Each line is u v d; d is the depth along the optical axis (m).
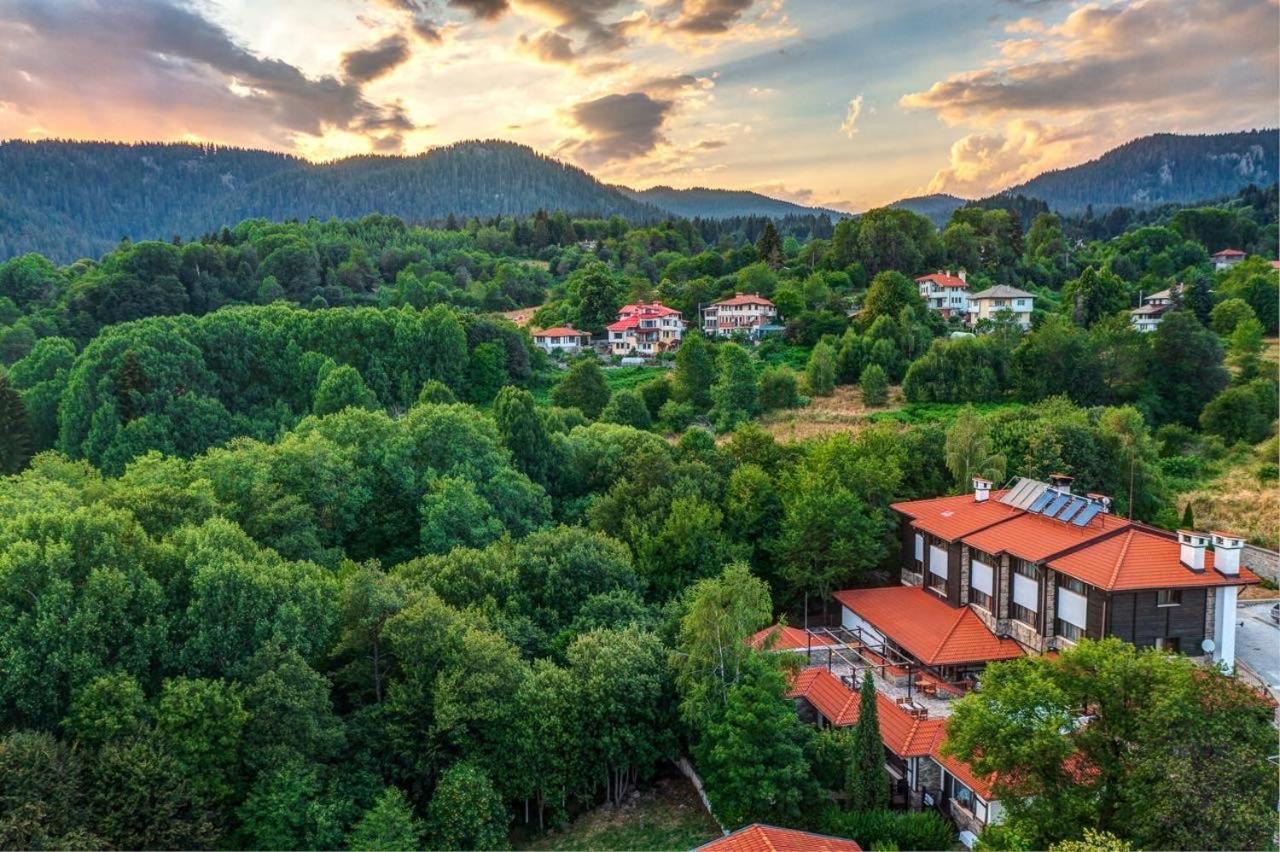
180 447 104.69
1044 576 48.12
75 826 31.55
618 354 162.50
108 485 61.59
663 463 65.81
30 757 31.47
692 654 41.06
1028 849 28.42
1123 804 28.52
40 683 34.94
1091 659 30.94
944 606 55.66
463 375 139.12
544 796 40.59
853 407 122.31
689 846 38.94
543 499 70.31
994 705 31.50
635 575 54.84
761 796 36.09
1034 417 87.06
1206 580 44.16
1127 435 76.75
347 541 64.94
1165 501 76.19
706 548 58.16
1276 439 96.31
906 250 184.25
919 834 35.12
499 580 50.12
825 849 31.50
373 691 43.25
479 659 41.06
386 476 67.50
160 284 174.75
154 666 38.72
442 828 36.91
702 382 127.88
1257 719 28.92
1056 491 53.56
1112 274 159.25
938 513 59.41
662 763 46.28
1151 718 28.06
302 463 62.34
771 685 39.16
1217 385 113.50
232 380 121.56
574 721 41.22
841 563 58.91
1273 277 155.38
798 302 163.75
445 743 40.91
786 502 62.38
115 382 106.38
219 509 53.50
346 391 109.25
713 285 191.25
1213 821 25.38
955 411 115.75
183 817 34.56
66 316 162.62
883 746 39.34
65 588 37.22
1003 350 123.94
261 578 40.84
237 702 35.97
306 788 35.72
